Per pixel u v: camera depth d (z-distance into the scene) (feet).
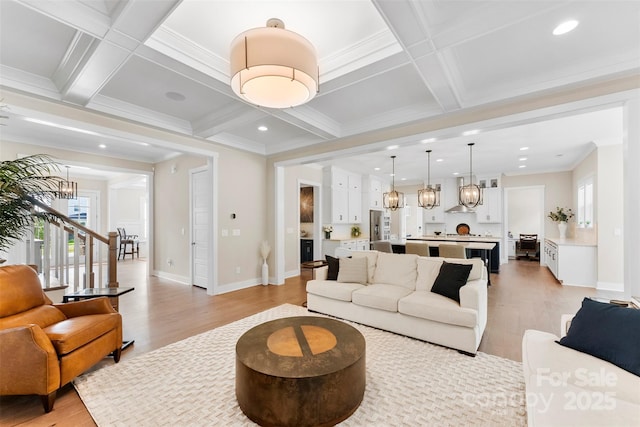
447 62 8.68
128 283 19.31
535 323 11.69
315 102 11.88
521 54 8.54
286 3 6.74
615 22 7.20
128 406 6.59
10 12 6.86
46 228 11.09
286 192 21.18
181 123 13.96
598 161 17.69
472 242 20.94
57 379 6.55
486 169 26.76
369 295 11.04
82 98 10.23
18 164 10.94
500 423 6.00
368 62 8.34
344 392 6.09
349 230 28.09
